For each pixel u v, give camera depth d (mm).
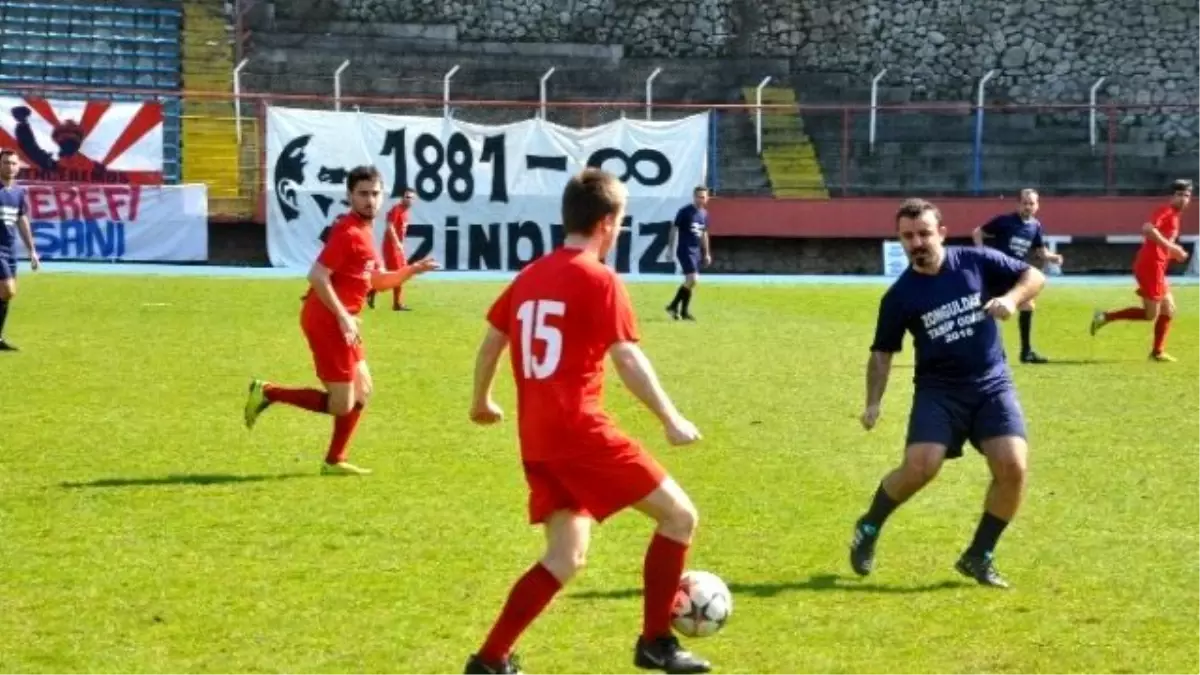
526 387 7184
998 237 21594
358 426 15258
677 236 27828
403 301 29656
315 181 38156
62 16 43406
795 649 8195
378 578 9547
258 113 40000
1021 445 9391
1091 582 9625
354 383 12719
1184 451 14312
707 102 45594
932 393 9523
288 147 37969
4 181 20812
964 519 11383
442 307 28516
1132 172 44375
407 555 10133
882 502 9602
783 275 40281
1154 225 21734
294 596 9109
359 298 12734
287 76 43688
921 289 9492
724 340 23984
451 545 10414
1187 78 46469
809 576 9711
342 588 9305
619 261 39594
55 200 36750
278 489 12188
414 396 17312
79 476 12539
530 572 7160
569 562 7156
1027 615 8883
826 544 10555
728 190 42688
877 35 47188
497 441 14523
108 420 15328
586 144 39438
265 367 19391
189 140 40312
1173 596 9305
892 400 17641
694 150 39719
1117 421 16141
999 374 9516
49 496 11742
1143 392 18469
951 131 44375
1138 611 8969
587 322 7082
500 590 9297
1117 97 46469
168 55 43344
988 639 8398
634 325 7145
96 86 41125
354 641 8258
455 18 46781
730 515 11445
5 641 8172
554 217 39312
